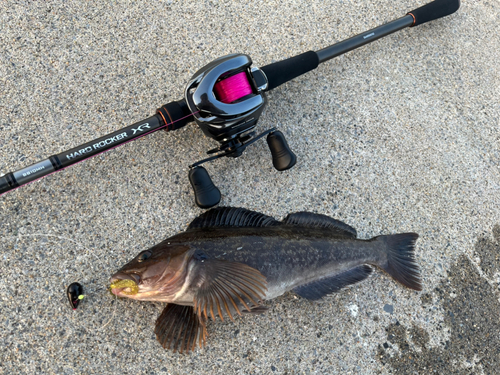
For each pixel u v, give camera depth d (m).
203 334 0.32
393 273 0.39
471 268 0.43
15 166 0.37
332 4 0.48
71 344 0.34
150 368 0.34
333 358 0.37
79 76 0.40
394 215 0.43
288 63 0.38
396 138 0.45
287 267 0.35
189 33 0.44
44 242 0.35
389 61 0.48
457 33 0.51
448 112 0.48
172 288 0.31
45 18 0.41
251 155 0.41
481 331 0.41
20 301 0.34
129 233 0.37
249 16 0.46
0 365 0.33
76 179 0.37
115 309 0.35
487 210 0.46
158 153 0.39
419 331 0.40
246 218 0.37
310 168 0.42
